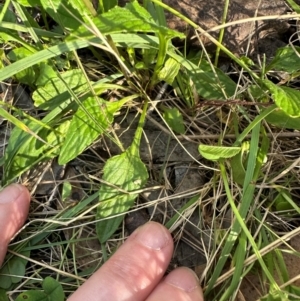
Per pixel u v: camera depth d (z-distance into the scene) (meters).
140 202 0.12
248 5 0.12
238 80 0.12
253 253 0.11
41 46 0.11
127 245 0.11
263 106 0.12
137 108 0.13
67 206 0.12
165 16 0.12
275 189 0.12
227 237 0.11
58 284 0.11
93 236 0.12
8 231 0.12
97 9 0.12
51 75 0.12
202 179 0.12
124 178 0.12
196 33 0.11
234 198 0.12
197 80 0.12
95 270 0.12
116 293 0.11
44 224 0.12
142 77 0.13
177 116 0.12
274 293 0.10
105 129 0.12
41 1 0.11
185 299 0.11
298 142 0.12
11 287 0.12
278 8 0.12
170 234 0.11
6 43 0.13
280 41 0.13
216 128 0.13
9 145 0.12
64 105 0.12
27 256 0.12
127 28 0.09
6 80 0.13
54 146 0.12
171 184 0.12
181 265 0.12
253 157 0.11
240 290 0.11
